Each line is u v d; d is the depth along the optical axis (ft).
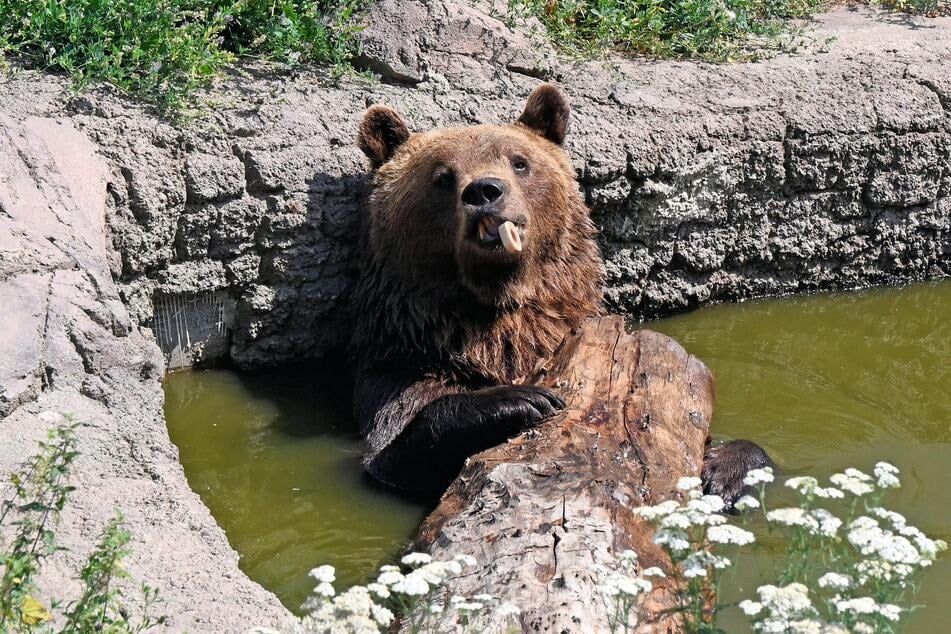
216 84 30.99
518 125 29.96
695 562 14.75
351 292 30.73
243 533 23.31
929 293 36.24
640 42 36.60
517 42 34.24
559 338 28.27
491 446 24.36
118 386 22.16
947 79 36.47
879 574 14.55
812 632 13.80
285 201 29.68
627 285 33.81
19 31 29.78
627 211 33.24
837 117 34.81
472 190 25.00
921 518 23.58
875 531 14.39
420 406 26.55
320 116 31.07
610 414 23.79
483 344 27.63
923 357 32.22
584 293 29.14
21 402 20.68
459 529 19.86
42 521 17.35
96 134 28.19
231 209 29.17
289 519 23.94
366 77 32.55
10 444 19.72
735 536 14.56
